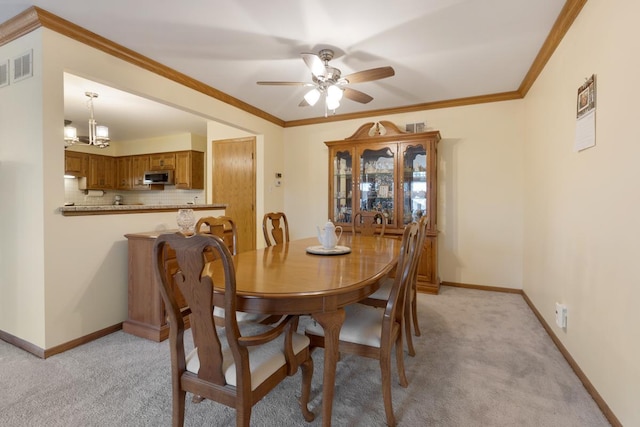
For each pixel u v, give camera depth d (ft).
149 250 8.34
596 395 5.72
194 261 3.81
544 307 9.12
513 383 6.30
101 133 13.48
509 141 12.33
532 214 10.68
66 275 7.65
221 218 7.93
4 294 8.03
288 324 4.49
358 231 13.25
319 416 5.35
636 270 4.61
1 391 5.96
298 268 5.86
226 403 4.00
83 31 7.81
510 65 9.87
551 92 8.61
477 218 12.90
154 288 8.23
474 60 9.55
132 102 13.66
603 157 5.65
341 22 7.63
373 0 6.79
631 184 4.77
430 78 10.89
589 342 6.09
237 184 16.02
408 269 5.88
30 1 6.75
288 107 14.25
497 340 8.23
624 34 4.97
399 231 12.97
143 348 7.75
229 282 3.66
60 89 7.47
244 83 11.44
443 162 13.37
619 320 5.07
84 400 5.70
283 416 5.33
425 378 6.49
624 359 4.90
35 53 7.25
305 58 7.56
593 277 5.98
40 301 7.30
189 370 4.34
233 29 7.94
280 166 16.52
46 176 7.23
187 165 19.99
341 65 9.88
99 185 21.74
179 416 4.35
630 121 4.79
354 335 5.37
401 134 12.86
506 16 7.32
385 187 13.58
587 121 6.27
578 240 6.68
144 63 9.39
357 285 4.79
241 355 3.84
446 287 13.20
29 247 7.47
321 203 15.98
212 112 12.08
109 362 7.06
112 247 8.65
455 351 7.63
